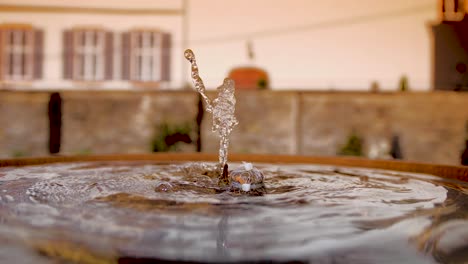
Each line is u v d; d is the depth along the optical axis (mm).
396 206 1231
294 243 886
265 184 1557
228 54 11281
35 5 11312
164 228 959
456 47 10656
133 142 7598
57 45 11406
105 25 11391
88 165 2057
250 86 10312
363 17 10922
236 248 844
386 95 7215
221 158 1762
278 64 11180
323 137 7367
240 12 11172
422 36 10773
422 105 7117
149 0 11312
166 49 11367
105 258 782
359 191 1455
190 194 1338
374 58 10961
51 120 7484
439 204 1265
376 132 7262
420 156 7152
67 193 1333
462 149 7020
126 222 1000
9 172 1786
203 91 1802
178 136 7453
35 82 11414
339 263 795
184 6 11258
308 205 1225
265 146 7457
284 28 11117
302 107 7383
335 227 1007
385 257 828
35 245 833
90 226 961
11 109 7406
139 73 11469
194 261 773
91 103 7559
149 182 1547
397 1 10781
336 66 11078
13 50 11391
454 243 926
